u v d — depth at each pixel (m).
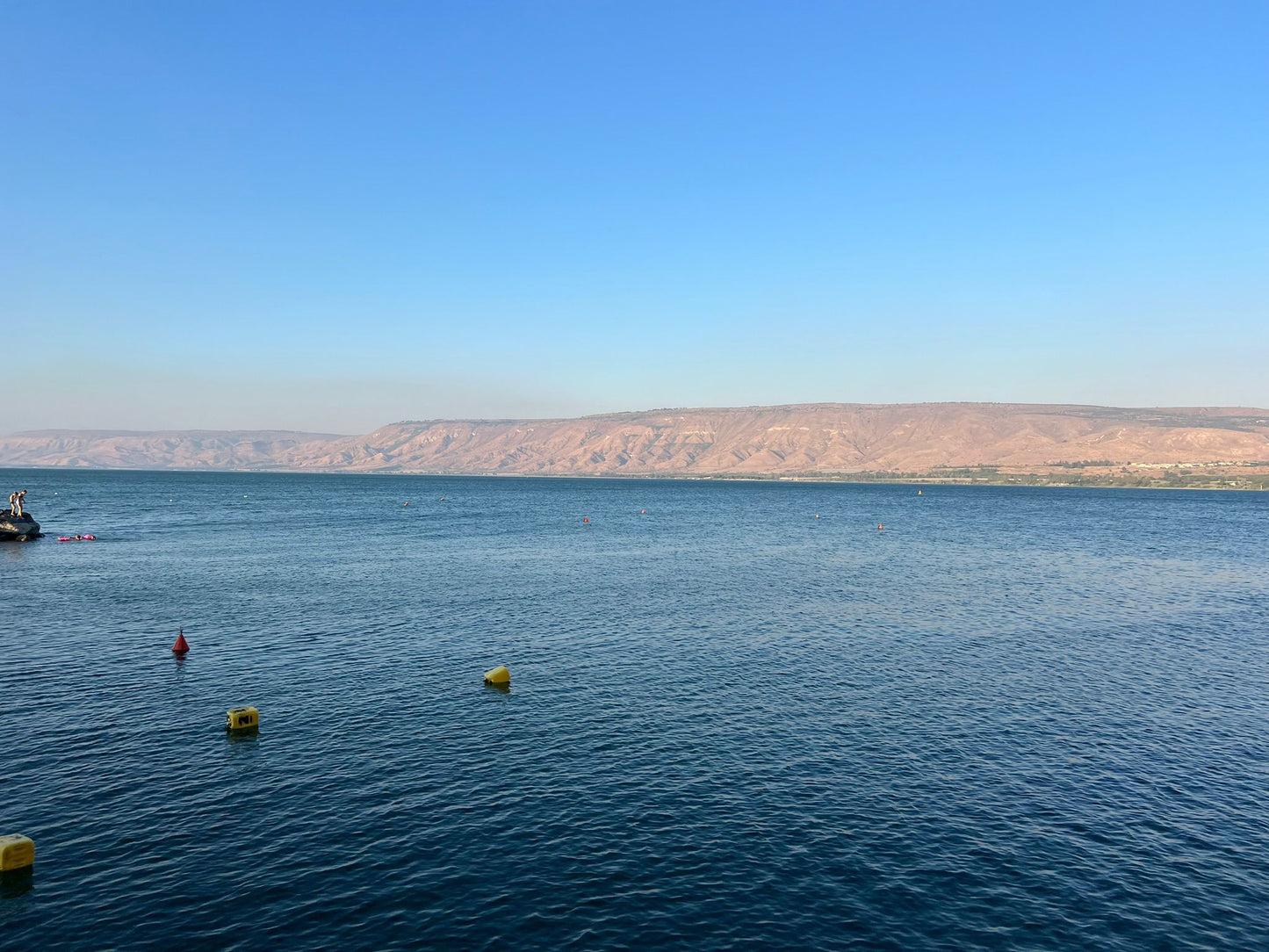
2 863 17.81
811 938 16.33
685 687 32.03
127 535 89.50
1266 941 16.58
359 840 19.53
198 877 17.81
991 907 17.50
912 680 33.62
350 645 37.91
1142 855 19.69
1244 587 61.59
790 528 115.31
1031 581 62.19
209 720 27.34
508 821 20.64
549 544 86.56
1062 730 27.89
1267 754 26.02
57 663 34.00
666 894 17.67
